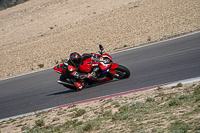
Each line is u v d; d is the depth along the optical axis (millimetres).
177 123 16078
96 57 34375
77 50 76625
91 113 24375
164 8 102688
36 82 48688
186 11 88688
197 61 36094
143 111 21141
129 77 36281
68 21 134125
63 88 40406
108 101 27062
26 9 196375
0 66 80062
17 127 25453
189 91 23672
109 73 34562
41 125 24047
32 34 126812
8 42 122312
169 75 32906
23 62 78500
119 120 20156
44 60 74625
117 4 142875
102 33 90688
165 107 20828
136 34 76688
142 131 15938
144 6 117500
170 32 66750
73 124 21906
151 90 27844
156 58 44188
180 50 45250
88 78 35312
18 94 43000
